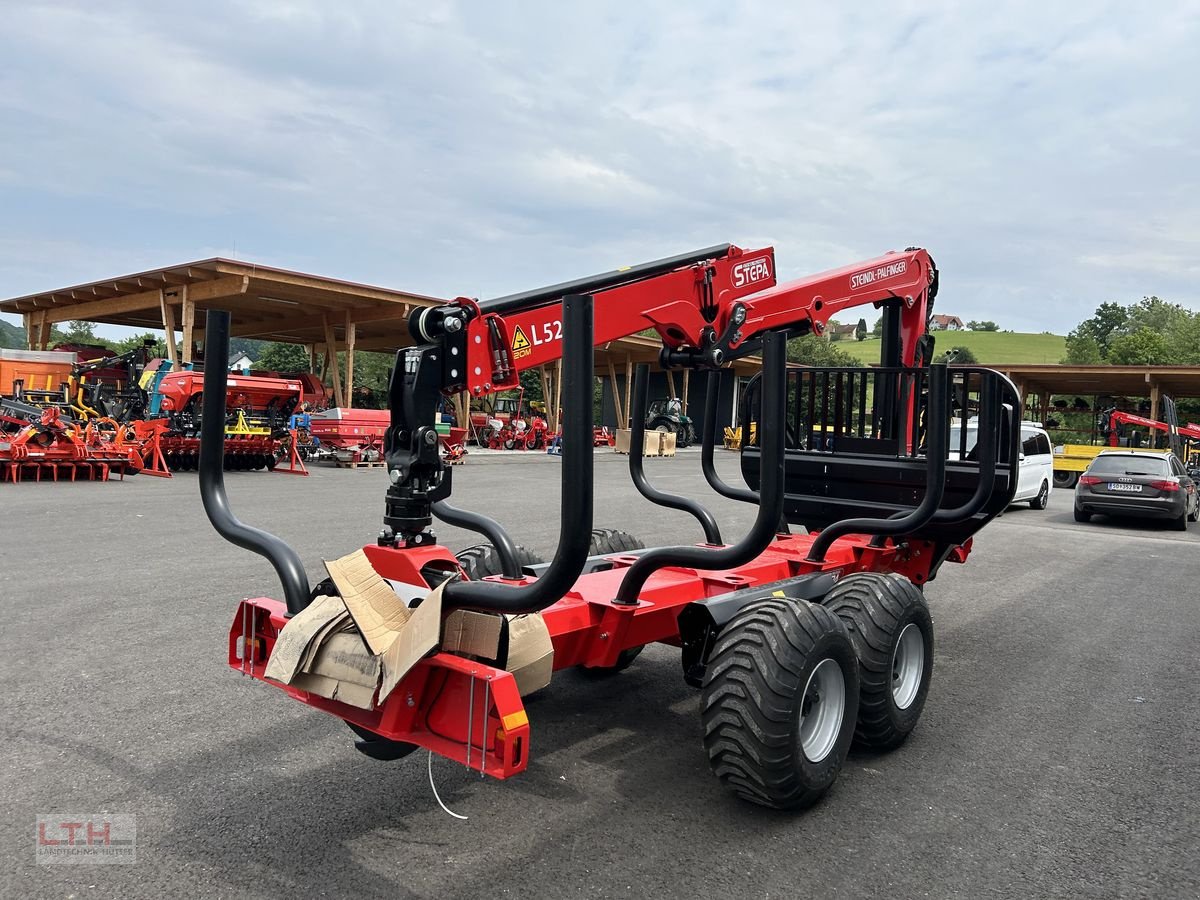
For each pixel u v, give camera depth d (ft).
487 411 114.21
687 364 16.58
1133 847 11.16
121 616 20.35
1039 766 13.80
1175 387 126.72
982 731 15.40
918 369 20.16
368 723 10.09
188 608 21.18
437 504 14.20
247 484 53.78
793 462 22.02
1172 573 32.99
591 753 13.79
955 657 20.31
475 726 9.29
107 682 15.98
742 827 11.41
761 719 11.14
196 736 13.71
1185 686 18.20
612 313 14.52
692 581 14.08
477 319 12.10
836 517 21.52
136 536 31.48
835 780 12.39
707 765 13.42
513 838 10.89
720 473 78.23
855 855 10.76
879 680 13.56
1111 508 49.34
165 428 57.47
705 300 16.03
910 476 20.06
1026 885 10.17
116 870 9.83
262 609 11.55
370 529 35.29
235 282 70.23
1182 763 13.99
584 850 10.64
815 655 11.69
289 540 32.07
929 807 12.22
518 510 43.91
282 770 12.63
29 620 19.84
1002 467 19.01
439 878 9.91
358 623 9.87
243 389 62.03
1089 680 18.57
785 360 10.84
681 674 18.19
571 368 8.51
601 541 18.51
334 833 10.87
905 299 22.04
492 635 9.45
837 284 19.52
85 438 52.37
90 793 11.71
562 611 11.80
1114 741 14.96
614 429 129.90
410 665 9.08
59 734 13.60
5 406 60.23
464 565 15.53
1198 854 11.02
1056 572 32.71
